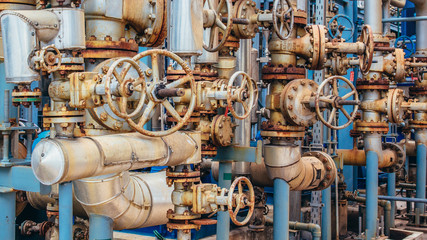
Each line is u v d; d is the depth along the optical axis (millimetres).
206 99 4863
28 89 4051
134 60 3637
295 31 6352
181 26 4688
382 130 8227
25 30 3836
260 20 6145
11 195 4789
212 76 5840
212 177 7750
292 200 8250
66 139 3670
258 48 9195
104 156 3742
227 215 6504
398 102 8148
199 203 4543
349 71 11305
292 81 6180
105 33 4574
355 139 8812
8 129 4684
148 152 4109
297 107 6117
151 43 5082
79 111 3842
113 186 4422
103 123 4199
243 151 6488
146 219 4938
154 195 4992
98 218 4508
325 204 8047
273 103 6262
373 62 7512
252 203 4539
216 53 5922
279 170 6305
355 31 11477
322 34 6270
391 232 9156
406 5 13758
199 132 4812
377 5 8281
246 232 7633
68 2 4062
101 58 4504
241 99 4715
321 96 6000
